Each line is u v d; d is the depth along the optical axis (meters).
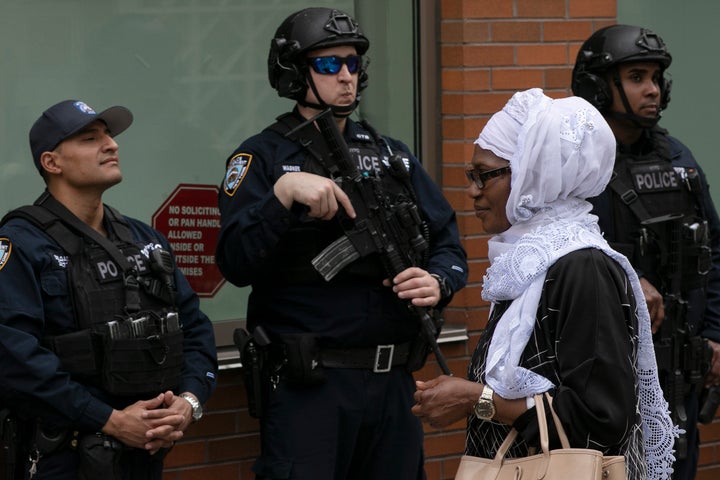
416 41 6.85
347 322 5.29
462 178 6.80
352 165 5.30
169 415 4.80
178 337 4.95
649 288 5.83
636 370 3.66
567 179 3.72
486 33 6.81
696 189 6.09
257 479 5.40
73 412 4.61
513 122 3.79
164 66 6.17
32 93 5.86
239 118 6.40
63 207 4.84
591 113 3.77
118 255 4.86
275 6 6.47
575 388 3.50
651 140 6.13
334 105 5.40
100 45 6.01
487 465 3.63
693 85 7.91
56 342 4.66
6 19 5.78
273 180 5.33
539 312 3.62
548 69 7.01
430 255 5.68
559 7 7.01
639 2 7.65
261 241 5.12
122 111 4.93
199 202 6.30
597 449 3.55
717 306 6.34
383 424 5.44
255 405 5.39
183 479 6.04
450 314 6.83
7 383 4.59
